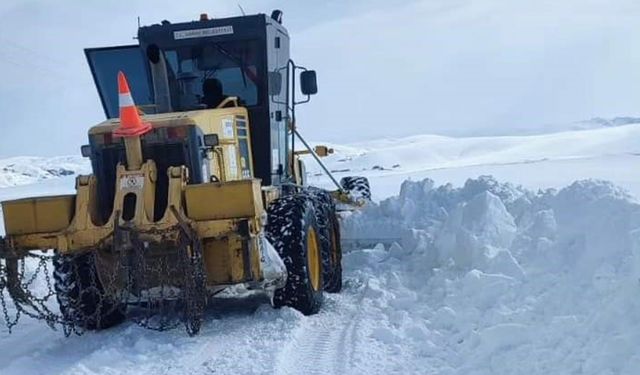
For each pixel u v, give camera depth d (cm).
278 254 575
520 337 444
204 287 521
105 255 547
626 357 374
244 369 458
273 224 590
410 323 542
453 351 471
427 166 6222
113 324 591
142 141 563
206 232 515
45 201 541
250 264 539
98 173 568
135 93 753
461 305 554
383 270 763
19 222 541
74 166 15738
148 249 523
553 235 632
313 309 594
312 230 621
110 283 529
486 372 418
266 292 645
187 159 560
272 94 723
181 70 716
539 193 864
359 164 7681
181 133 559
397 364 455
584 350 399
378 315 574
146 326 553
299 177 897
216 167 596
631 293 411
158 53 655
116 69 755
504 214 699
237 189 512
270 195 643
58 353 523
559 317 446
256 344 508
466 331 493
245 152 674
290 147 809
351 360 464
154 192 545
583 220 596
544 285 523
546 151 7469
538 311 486
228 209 512
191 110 672
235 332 541
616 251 492
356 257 811
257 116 711
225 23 702
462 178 2750
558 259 556
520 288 537
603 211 561
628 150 6175
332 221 709
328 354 486
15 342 576
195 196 517
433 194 962
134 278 523
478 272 577
